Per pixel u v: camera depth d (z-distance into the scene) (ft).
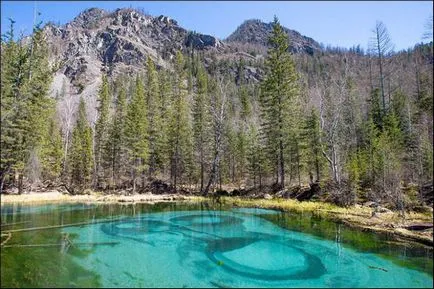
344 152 125.80
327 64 418.51
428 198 88.63
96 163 191.11
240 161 175.94
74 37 614.75
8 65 122.52
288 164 150.41
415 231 62.85
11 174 135.13
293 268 47.62
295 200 113.70
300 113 145.18
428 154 94.38
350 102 149.48
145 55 574.97
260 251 55.57
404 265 48.06
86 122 210.79
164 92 211.82
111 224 78.02
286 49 141.38
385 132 115.44
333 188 107.24
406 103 159.74
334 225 75.77
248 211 99.09
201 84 205.46
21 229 70.03
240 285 41.52
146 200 130.00
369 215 80.18
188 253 54.44
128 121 163.22
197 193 152.25
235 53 635.66
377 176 100.89
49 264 47.60
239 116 236.22
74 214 92.22
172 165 174.40
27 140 129.80
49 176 169.27
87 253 53.78
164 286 40.75
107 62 558.15
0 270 44.24
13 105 120.37
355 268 47.21
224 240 63.05
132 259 51.11
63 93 278.46
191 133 172.14
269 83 139.13
